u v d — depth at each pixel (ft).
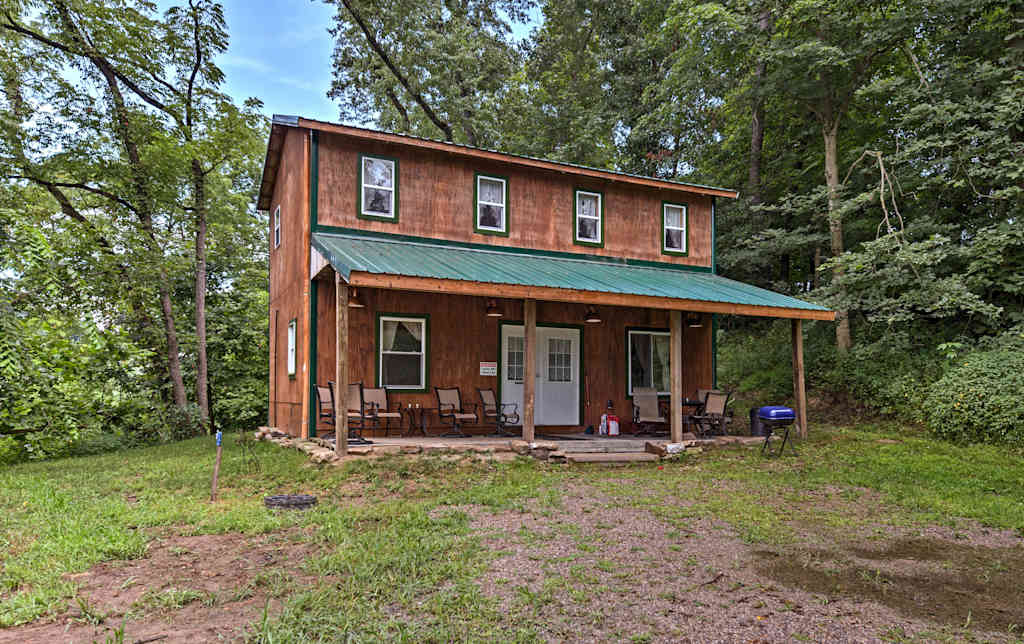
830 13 56.65
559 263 46.34
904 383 48.96
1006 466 34.17
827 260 57.41
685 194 54.75
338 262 32.78
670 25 68.39
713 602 15.57
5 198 55.62
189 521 22.98
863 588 16.81
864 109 64.49
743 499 27.84
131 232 63.82
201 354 68.03
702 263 55.06
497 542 20.43
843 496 28.89
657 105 87.76
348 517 23.03
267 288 88.43
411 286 32.60
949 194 56.18
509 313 46.83
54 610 14.55
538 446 36.88
